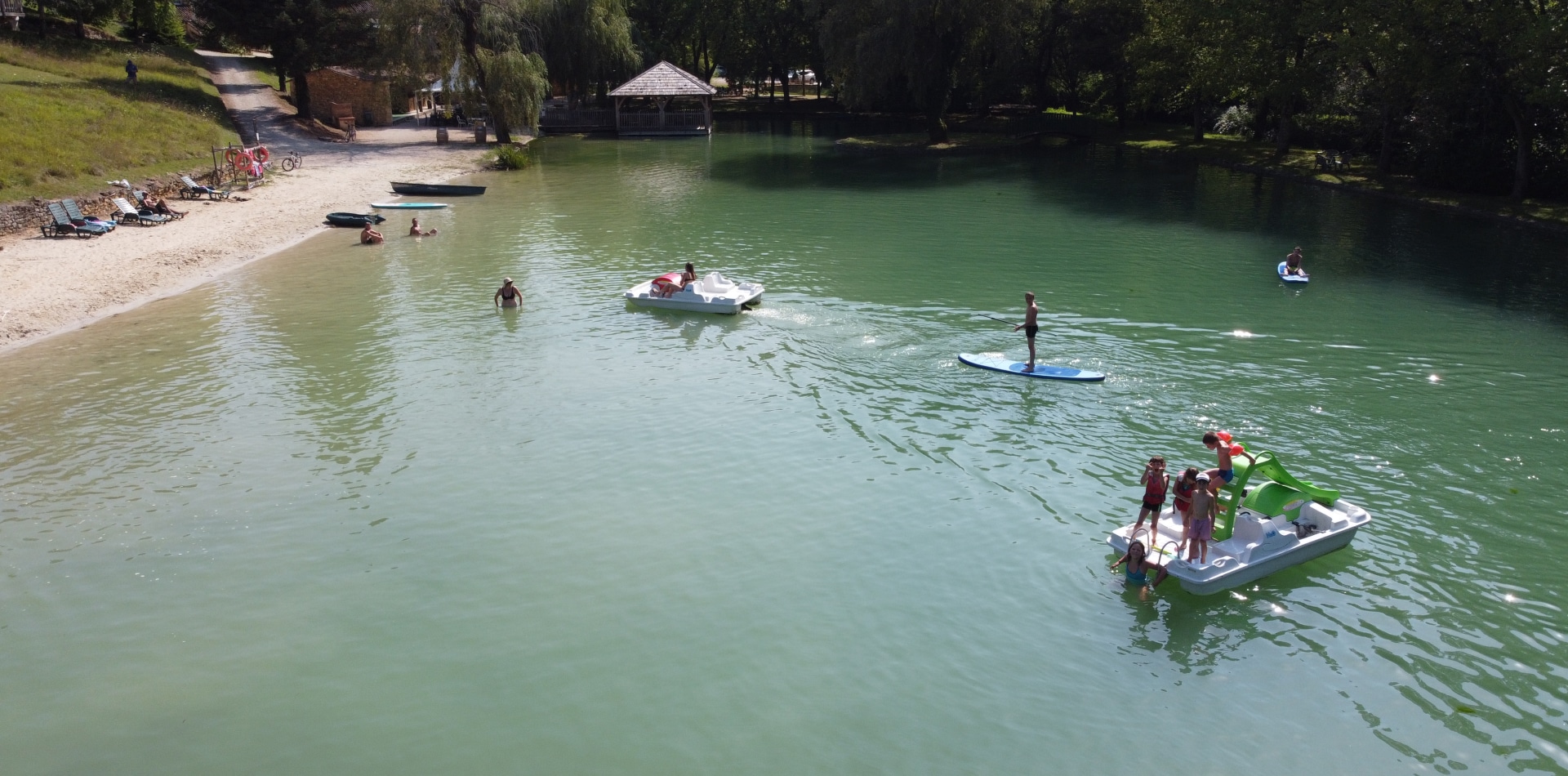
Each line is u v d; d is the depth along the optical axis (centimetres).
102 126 4588
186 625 1377
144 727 1180
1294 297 2911
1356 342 2477
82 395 2200
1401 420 1995
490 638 1340
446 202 4750
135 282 3116
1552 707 1191
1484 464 1800
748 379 2281
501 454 1902
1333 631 1338
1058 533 1588
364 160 5791
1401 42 4156
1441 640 1318
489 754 1129
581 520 1653
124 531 1625
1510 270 3241
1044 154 6588
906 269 3322
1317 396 2123
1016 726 1166
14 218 3559
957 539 1576
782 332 2611
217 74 7656
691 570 1498
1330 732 1155
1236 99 6788
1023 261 3422
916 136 7412
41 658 1312
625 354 2467
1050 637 1333
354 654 1310
